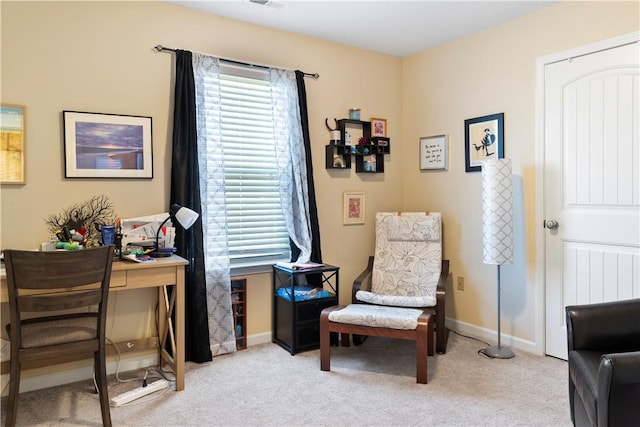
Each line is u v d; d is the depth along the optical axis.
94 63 2.75
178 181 2.95
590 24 2.84
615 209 2.78
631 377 1.50
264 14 3.17
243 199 3.38
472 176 3.62
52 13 2.62
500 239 3.07
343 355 3.18
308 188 3.53
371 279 3.80
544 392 2.55
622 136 2.72
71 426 2.19
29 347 2.03
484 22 3.33
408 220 3.73
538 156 3.14
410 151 4.16
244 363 3.02
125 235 2.66
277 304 3.44
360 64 3.92
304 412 2.33
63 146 2.66
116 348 2.84
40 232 2.61
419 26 3.41
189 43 3.07
